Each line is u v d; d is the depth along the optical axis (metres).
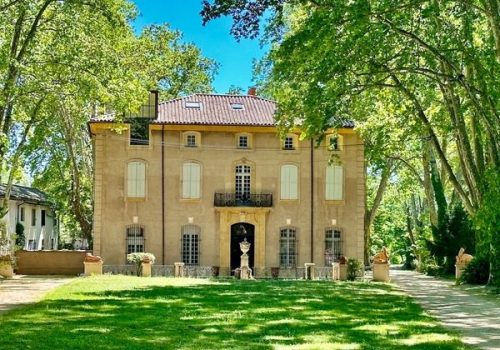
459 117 28.00
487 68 23.23
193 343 12.15
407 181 52.91
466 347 11.85
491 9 21.89
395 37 23.97
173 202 40.41
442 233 41.69
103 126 39.88
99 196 39.97
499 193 23.56
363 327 14.42
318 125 22.58
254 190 40.81
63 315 15.96
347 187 41.25
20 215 54.00
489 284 27.62
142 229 40.22
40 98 32.88
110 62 29.64
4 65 27.42
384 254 33.97
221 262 40.25
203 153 40.72
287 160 41.06
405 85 28.30
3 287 25.14
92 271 33.47
